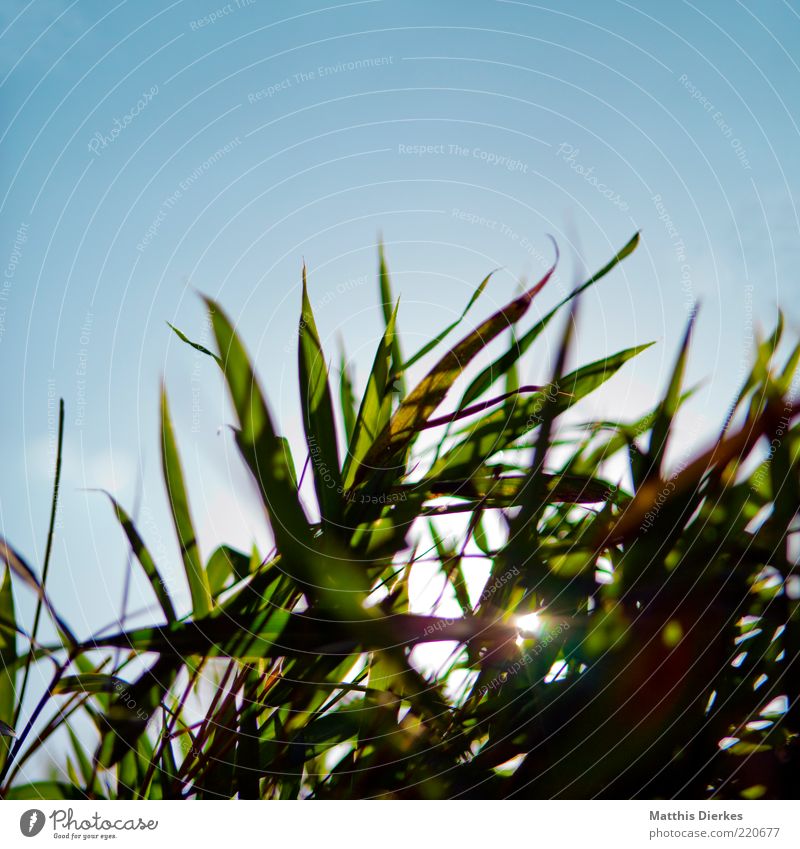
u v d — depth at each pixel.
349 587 0.34
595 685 0.32
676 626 0.32
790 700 0.31
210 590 0.35
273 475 0.35
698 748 0.31
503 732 0.32
